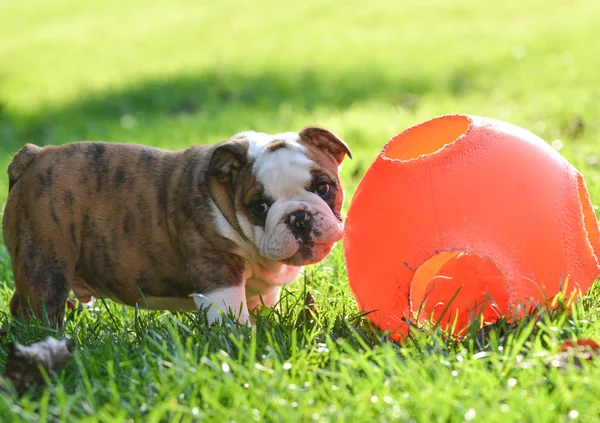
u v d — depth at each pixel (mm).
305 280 6215
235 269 5973
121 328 5922
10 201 6301
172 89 20250
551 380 4355
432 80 18688
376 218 5566
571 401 4090
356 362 4641
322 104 17094
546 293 5367
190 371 4602
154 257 6113
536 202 5336
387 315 5590
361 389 4387
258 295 6469
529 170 5418
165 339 5367
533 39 22453
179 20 32062
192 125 15664
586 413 4051
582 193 5980
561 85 16906
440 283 6164
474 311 5379
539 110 14203
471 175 5359
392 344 5219
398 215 5445
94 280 6340
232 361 4641
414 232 5383
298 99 18016
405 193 5449
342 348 5152
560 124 13141
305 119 15023
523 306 5273
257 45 25500
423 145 6070
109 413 4340
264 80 20203
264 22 29797
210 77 21141
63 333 5785
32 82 23219
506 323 5305
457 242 5297
